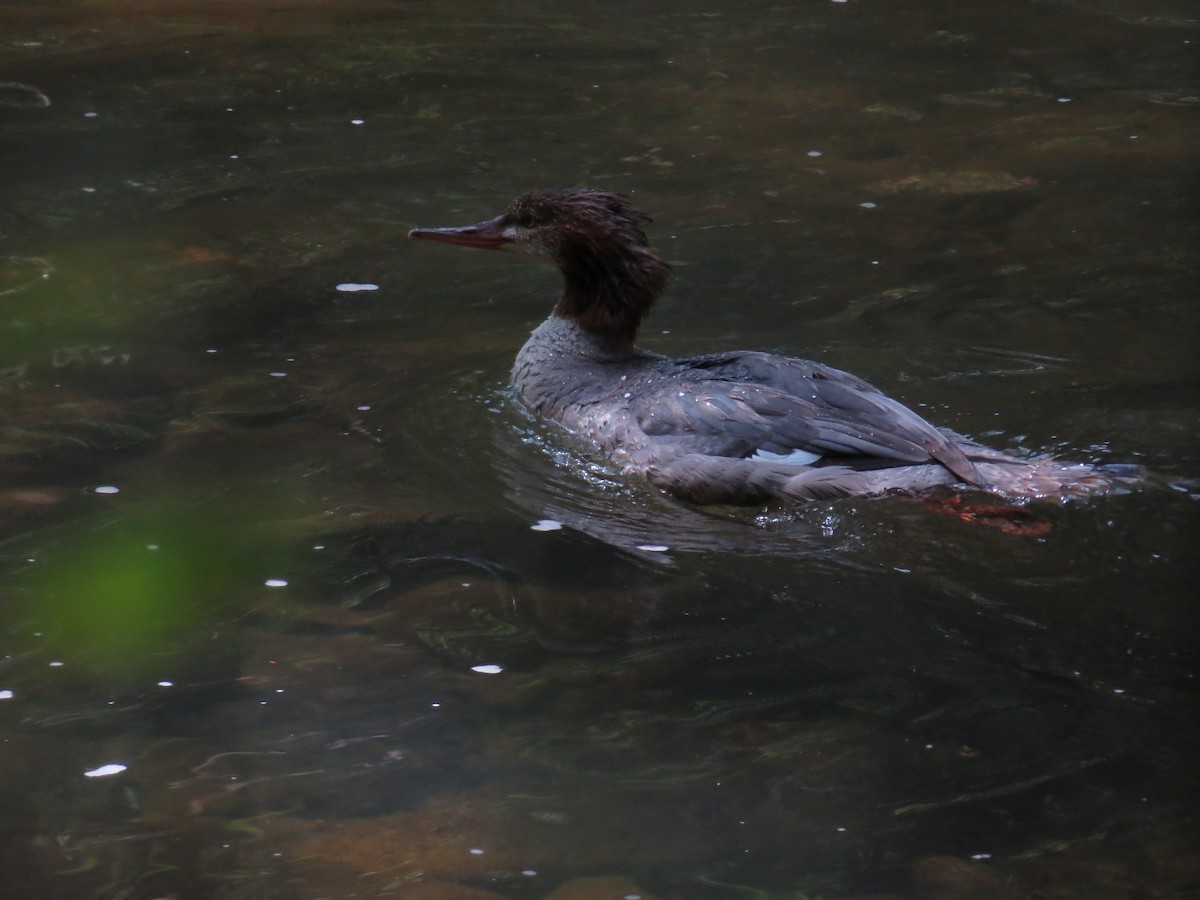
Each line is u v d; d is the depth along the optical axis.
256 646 8.04
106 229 14.95
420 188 16.38
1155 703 7.43
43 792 6.82
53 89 19.55
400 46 22.17
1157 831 6.49
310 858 6.43
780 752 7.11
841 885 6.23
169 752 7.13
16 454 10.18
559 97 19.88
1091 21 24.16
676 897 6.18
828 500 9.81
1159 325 12.76
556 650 8.02
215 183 16.42
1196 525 9.28
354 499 9.78
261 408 11.16
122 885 6.23
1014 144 18.14
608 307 11.95
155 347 12.22
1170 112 19.41
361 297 13.52
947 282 13.85
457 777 6.97
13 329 12.47
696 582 8.77
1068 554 8.96
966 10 24.83
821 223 15.47
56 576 8.66
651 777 6.95
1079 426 10.80
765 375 10.69
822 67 21.53
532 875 6.33
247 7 24.02
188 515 9.45
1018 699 7.48
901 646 8.01
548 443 10.98
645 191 16.41
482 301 13.58
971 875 6.26
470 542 9.27
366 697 7.59
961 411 11.12
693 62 21.67
